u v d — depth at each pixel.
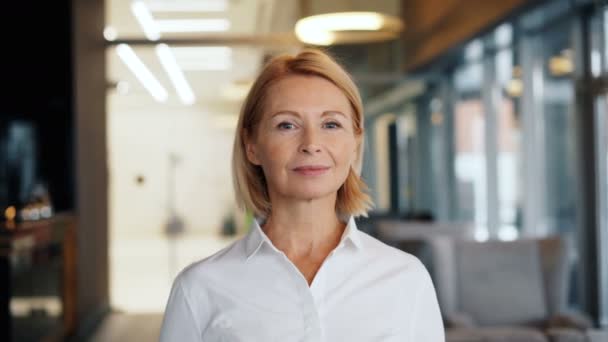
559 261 4.13
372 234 6.34
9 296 4.25
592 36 5.73
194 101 9.73
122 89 9.13
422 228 5.26
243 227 10.09
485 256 4.13
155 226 9.92
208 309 1.15
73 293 5.84
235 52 8.35
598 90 5.66
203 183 9.95
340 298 1.13
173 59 8.45
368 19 6.90
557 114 6.42
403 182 10.27
